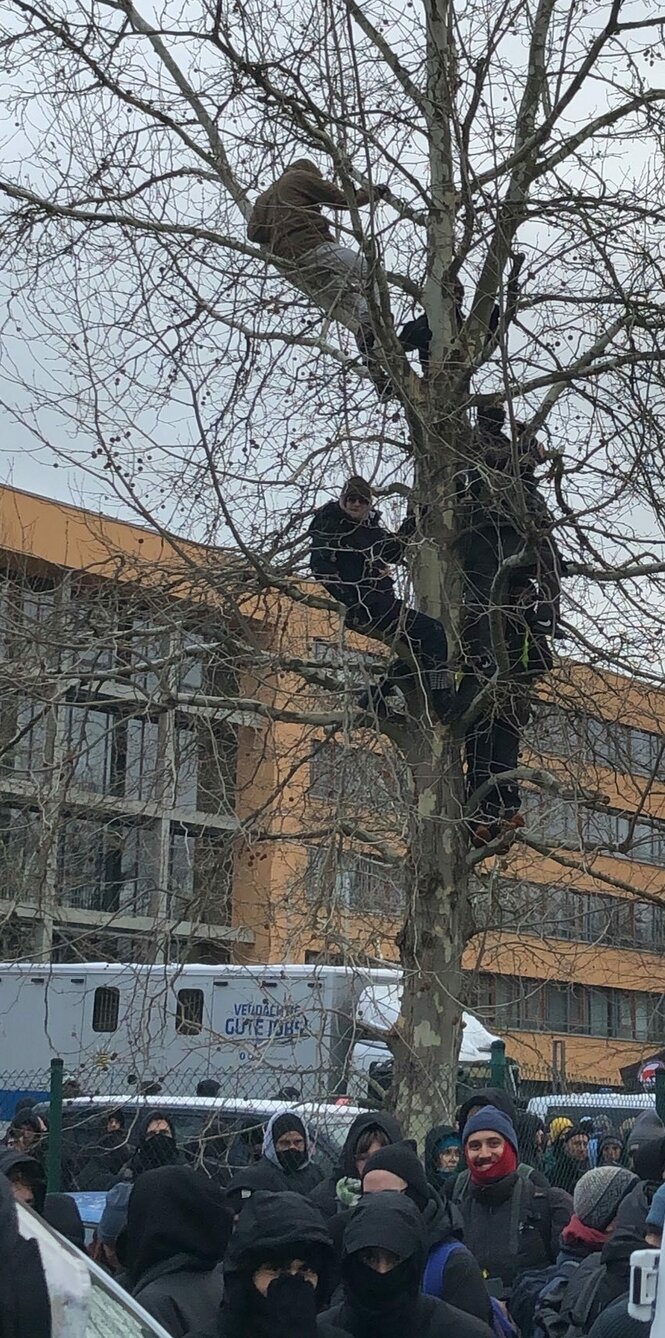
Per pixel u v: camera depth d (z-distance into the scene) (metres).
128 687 8.41
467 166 7.96
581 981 10.15
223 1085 9.00
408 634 8.02
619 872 9.62
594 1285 5.28
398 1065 8.16
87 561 8.79
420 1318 4.02
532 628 8.03
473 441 8.02
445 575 8.36
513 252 8.16
